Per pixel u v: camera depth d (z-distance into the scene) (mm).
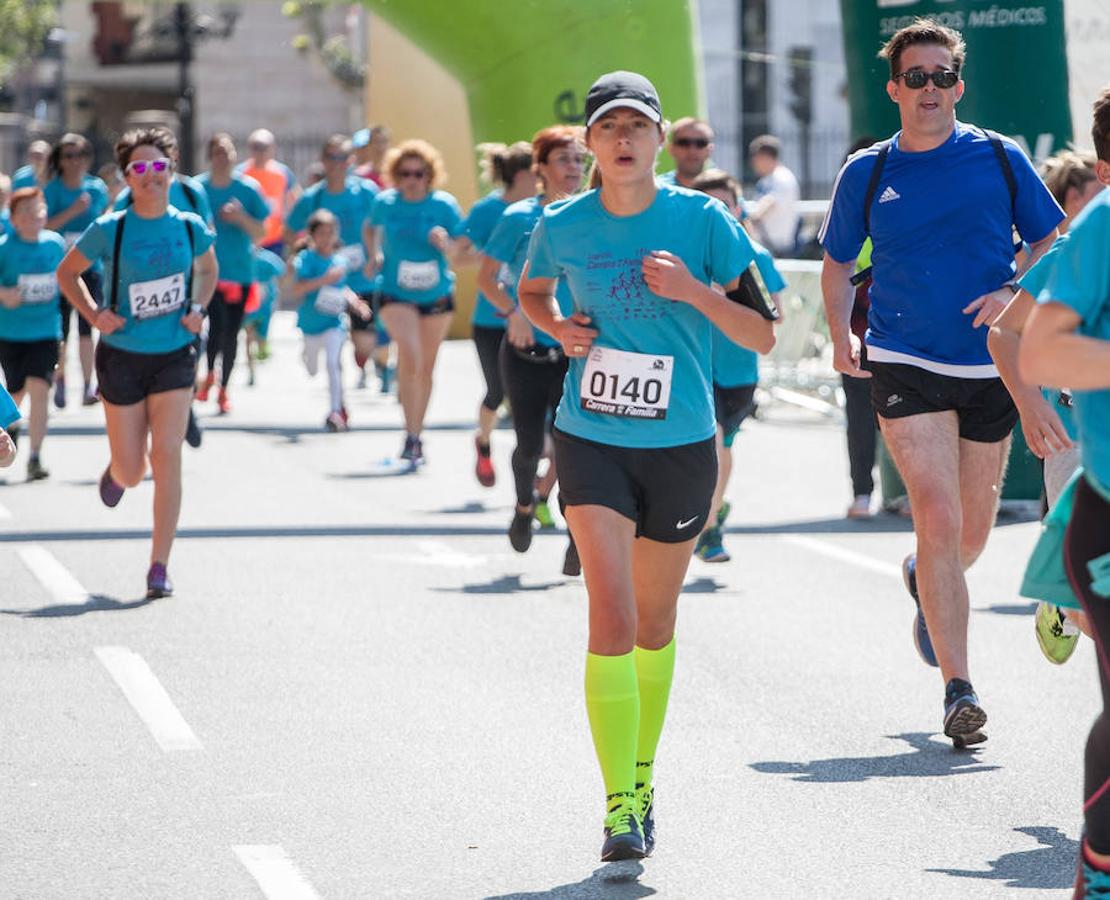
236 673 22250
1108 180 15086
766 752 19047
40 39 121812
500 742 19281
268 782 17859
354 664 22766
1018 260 20406
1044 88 35531
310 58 124938
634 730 15336
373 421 50375
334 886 14984
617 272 15695
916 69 19656
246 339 59938
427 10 47188
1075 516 12359
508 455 43250
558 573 29047
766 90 111000
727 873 15336
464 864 15531
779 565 30141
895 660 23266
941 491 19469
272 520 33750
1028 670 22781
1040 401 16766
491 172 34375
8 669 22359
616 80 15461
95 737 19422
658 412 15680
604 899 14719
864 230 20203
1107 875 12367
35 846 15977
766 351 15852
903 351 19766
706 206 15766
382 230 40406
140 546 30922
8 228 46812
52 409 51844
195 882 15055
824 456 45062
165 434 26703
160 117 120562
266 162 64438
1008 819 16781
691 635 24766
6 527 32688
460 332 80000
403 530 32844
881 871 15359
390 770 18266
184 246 26453
